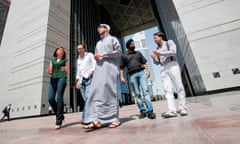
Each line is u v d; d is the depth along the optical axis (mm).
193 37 10484
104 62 2246
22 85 14180
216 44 9703
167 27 18547
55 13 16797
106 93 2111
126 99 29719
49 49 14656
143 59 2934
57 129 2568
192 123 1636
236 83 8672
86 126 2355
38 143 1577
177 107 4012
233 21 9617
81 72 3023
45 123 4301
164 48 2682
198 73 10250
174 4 11789
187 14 11078
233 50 9188
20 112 13180
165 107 4715
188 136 1130
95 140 1414
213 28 10039
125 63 3000
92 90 2166
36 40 15125
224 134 1043
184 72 16500
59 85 2766
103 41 2352
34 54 14625
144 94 2693
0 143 1837
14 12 20016
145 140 1188
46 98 13000
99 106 2053
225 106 2670
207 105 3303
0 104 14984
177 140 1065
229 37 9469
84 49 3174
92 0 28531
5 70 16500
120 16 32688
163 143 1042
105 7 31203
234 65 8945
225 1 10164
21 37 16703
